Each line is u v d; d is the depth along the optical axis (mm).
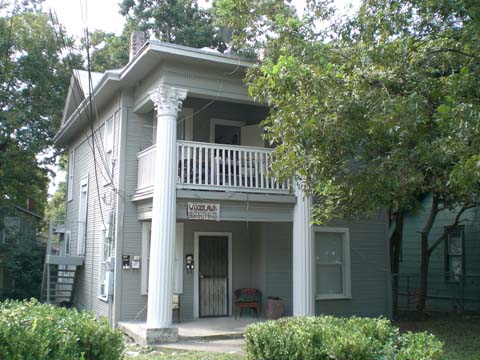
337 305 14750
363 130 7965
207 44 25781
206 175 12125
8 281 27125
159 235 11227
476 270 18297
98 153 16391
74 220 20031
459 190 8477
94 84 17734
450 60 8508
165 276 11133
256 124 15242
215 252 14547
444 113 6828
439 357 5348
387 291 15500
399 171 7809
